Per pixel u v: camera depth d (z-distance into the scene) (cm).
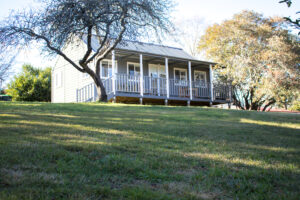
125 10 1334
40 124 697
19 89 2964
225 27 2594
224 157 501
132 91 1667
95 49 1723
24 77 3008
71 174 370
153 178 381
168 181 372
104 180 362
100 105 1217
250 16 2566
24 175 351
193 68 2308
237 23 2522
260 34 2441
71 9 1292
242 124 915
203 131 747
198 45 3378
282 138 717
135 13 1387
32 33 1320
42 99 3027
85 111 1007
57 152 453
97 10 1334
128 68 1945
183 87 2058
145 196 313
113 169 405
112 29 1394
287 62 2162
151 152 502
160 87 1977
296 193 345
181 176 391
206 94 2061
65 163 411
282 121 1054
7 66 1611
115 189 333
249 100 2586
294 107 3219
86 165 412
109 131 666
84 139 566
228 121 963
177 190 342
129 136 625
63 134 598
